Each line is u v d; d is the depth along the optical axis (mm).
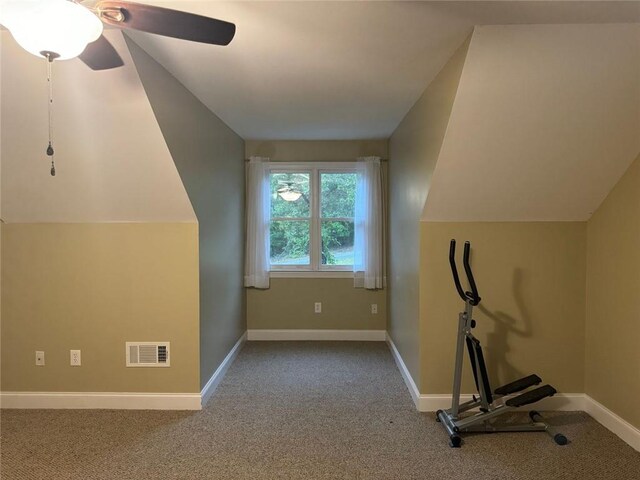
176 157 2504
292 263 4617
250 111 3238
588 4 1664
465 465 2150
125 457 2232
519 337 2809
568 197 2611
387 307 4504
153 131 2301
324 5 1656
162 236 2840
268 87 2658
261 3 1646
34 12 1192
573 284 2795
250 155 4496
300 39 1968
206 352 3023
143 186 2604
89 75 2061
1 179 2537
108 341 2861
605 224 2602
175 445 2355
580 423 2611
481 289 2793
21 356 2871
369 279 4449
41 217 2809
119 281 2852
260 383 3316
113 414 2764
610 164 2389
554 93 2072
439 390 2818
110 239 2844
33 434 2484
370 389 3186
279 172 4605
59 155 2416
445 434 2477
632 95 2066
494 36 1884
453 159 2383
